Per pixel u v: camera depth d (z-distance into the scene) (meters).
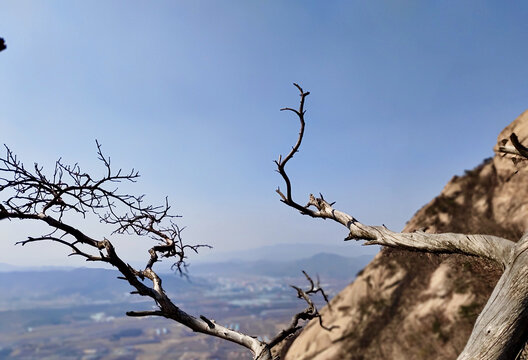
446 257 3.51
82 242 3.08
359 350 17.81
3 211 2.79
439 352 14.80
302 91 3.34
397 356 16.11
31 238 2.94
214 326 3.37
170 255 3.76
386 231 3.80
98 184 3.18
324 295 3.91
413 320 17.19
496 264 3.03
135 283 3.13
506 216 16.22
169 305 3.18
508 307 2.42
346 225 4.07
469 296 15.49
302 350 20.20
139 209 3.58
